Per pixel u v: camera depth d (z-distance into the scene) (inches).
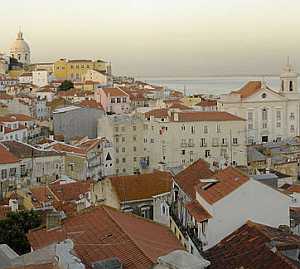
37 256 1326.3
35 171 4498.0
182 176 2534.5
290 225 2095.2
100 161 5802.2
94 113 7322.8
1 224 2182.6
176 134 6156.5
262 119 7834.6
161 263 1151.0
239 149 6299.2
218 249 1804.9
